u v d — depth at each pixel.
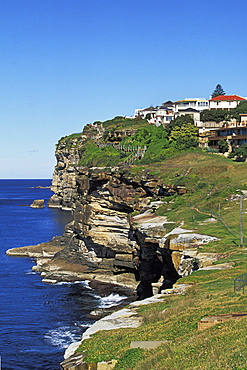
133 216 73.12
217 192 69.81
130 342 27.08
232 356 20.77
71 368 26.00
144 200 80.56
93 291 76.62
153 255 66.44
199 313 29.05
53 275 85.94
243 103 138.75
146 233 58.81
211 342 23.25
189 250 47.88
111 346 27.67
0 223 170.25
